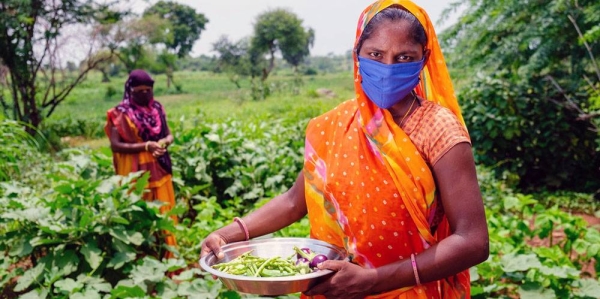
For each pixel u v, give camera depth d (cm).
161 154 570
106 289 434
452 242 181
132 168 571
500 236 517
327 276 189
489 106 948
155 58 5659
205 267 204
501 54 1055
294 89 4341
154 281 434
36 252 525
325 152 212
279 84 4541
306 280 183
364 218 194
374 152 192
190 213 755
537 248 489
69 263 470
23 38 1711
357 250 198
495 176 941
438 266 181
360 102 196
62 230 469
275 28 6888
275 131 1035
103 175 629
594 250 496
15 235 498
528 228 555
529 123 951
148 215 522
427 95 204
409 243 192
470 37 1136
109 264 472
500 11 1051
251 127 1059
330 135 212
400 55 185
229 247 227
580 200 884
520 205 607
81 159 627
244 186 793
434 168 184
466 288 205
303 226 537
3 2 1628
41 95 2859
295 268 207
